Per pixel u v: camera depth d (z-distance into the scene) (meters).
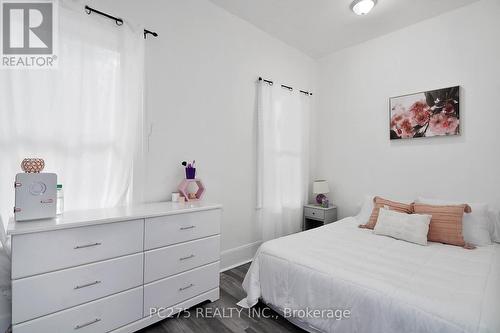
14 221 1.35
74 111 1.72
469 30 2.54
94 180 1.82
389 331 1.24
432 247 2.04
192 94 2.46
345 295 1.43
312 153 3.87
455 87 2.58
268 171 3.13
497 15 2.39
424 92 2.79
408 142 2.94
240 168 2.92
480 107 2.48
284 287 1.75
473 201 2.50
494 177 2.40
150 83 2.16
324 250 1.92
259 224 3.13
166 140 2.27
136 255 1.61
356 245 2.05
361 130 3.37
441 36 2.71
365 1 2.45
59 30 1.66
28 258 1.23
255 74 3.06
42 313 1.27
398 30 3.03
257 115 3.08
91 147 1.80
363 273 1.52
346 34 3.16
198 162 2.52
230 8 2.70
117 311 1.54
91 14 1.80
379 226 2.37
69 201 1.72
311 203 3.84
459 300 1.20
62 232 1.33
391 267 1.62
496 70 2.40
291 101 3.48
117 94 1.91
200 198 2.35
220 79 2.70
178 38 2.35
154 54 2.18
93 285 1.44
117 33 1.92
